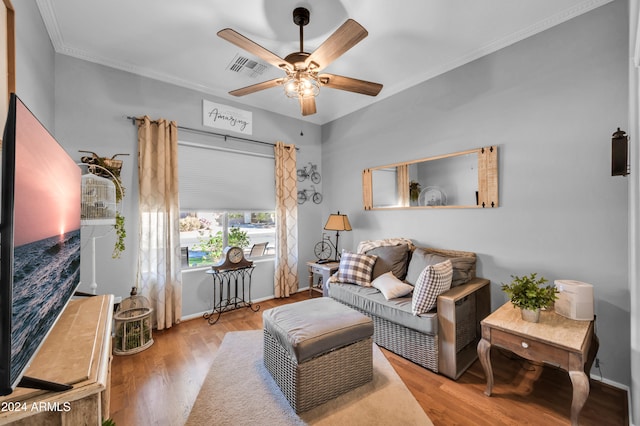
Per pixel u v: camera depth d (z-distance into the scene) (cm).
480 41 243
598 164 196
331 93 348
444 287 213
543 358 153
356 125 386
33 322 82
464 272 241
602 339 195
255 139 374
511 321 176
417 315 210
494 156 245
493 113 248
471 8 204
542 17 212
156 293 285
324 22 217
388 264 282
